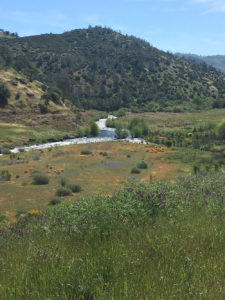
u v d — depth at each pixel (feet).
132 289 7.80
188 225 14.69
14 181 97.19
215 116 404.16
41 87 401.70
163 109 529.45
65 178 95.40
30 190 84.89
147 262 9.95
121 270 9.14
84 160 143.95
